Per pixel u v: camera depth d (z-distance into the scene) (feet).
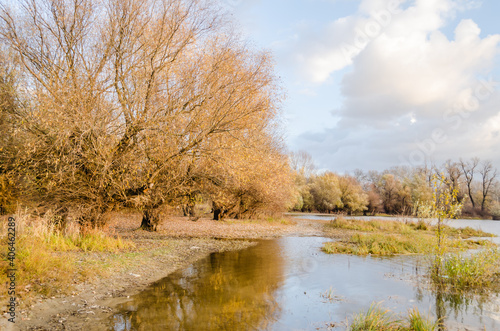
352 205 207.41
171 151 44.16
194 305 24.45
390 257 46.80
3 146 40.11
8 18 39.75
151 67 42.98
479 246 59.21
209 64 46.88
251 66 50.93
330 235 75.36
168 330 19.77
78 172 42.57
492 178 189.06
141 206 47.57
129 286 28.37
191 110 45.21
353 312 23.75
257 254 46.96
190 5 45.70
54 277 26.30
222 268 37.11
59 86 37.88
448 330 20.71
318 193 215.92
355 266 40.06
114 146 41.75
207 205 101.96
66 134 36.22
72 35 41.22
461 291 29.40
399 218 110.01
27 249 28.35
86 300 23.97
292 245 57.36
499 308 25.00
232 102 47.26
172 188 50.11
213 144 47.57
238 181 52.49
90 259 33.65
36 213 41.42
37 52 40.96
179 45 45.60
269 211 103.71
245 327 20.59
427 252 45.80
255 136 56.59
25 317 19.86
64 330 19.07
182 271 34.99
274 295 27.55
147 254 40.65
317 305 25.20
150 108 43.57
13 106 40.42
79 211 42.86
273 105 53.16
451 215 33.96
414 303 26.04
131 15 42.45
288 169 79.56
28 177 39.88
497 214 174.29
